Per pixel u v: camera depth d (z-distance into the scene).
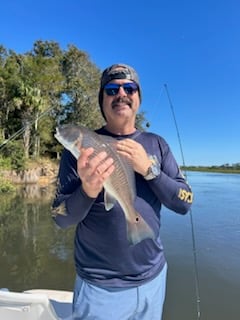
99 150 0.77
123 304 0.89
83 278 0.92
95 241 0.89
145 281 0.91
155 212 0.93
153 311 0.93
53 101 15.56
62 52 18.20
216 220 5.25
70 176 0.89
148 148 0.98
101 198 0.88
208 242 3.83
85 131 0.77
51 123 15.52
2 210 6.29
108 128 1.01
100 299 0.89
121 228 0.87
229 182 18.62
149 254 0.92
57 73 15.99
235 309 2.16
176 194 0.90
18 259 3.26
